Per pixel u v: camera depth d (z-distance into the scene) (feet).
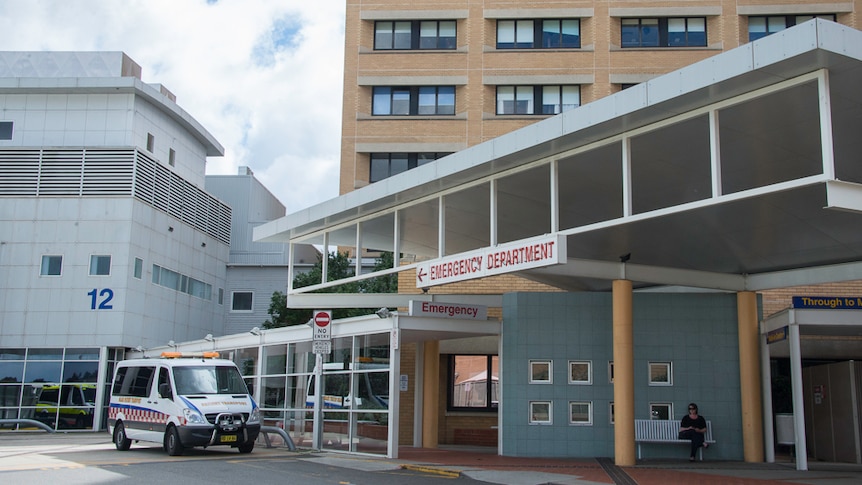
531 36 131.54
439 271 60.80
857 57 35.76
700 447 62.54
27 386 114.52
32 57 134.00
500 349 67.92
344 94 130.52
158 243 127.95
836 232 55.31
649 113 43.55
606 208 61.36
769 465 59.26
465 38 131.13
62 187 119.75
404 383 76.48
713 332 65.41
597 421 65.31
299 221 75.72
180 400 61.41
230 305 157.89
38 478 45.24
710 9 128.16
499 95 130.41
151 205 125.70
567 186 57.06
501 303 72.38
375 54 131.34
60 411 113.91
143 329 122.11
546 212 64.54
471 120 128.26
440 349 87.35
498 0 131.54
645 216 45.29
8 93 123.85
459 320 65.82
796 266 64.23
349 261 133.69
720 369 64.85
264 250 169.58
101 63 134.10
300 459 60.18
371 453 62.69
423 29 133.08
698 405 64.39
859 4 125.80
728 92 40.24
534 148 50.49
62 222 118.73
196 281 143.13
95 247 118.21
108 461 56.13
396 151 127.95
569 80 128.26
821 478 49.67
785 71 37.45
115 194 119.75
